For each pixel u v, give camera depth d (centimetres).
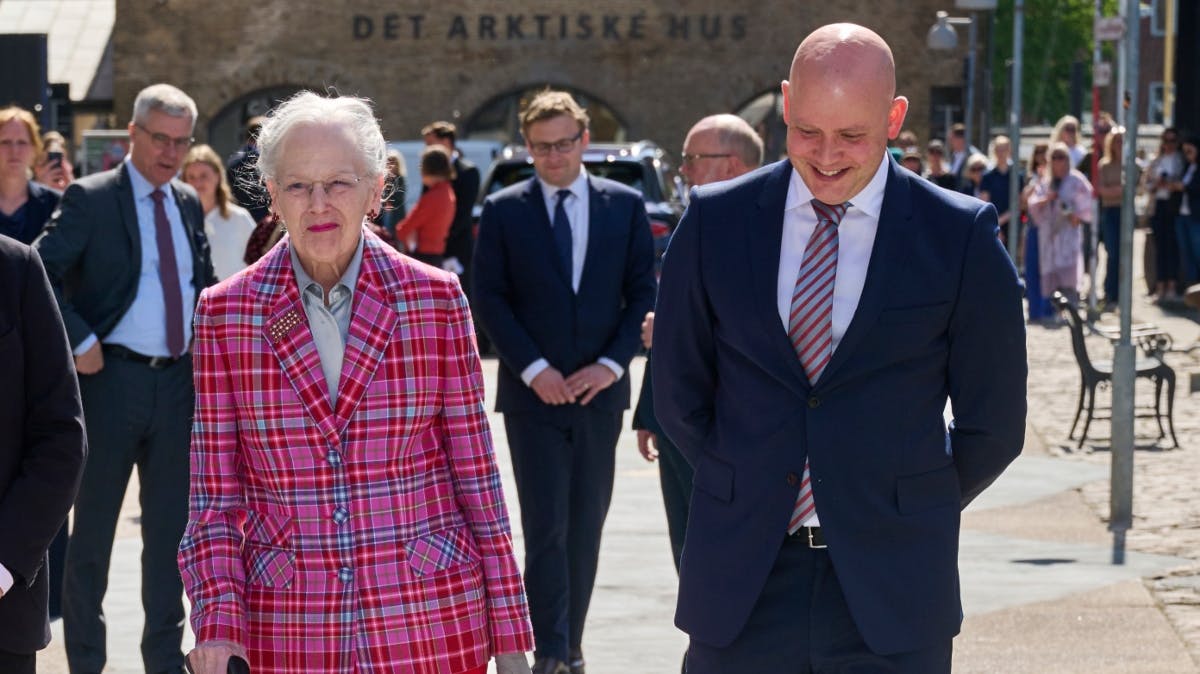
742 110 3769
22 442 423
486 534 376
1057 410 1367
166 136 634
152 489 635
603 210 648
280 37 3716
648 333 600
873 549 387
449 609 368
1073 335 1214
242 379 365
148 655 625
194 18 3706
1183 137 2250
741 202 402
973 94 2950
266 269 370
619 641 704
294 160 357
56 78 4069
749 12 3709
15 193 729
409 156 2384
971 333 391
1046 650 682
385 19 3719
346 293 370
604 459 647
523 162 1955
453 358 373
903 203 391
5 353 416
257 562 365
